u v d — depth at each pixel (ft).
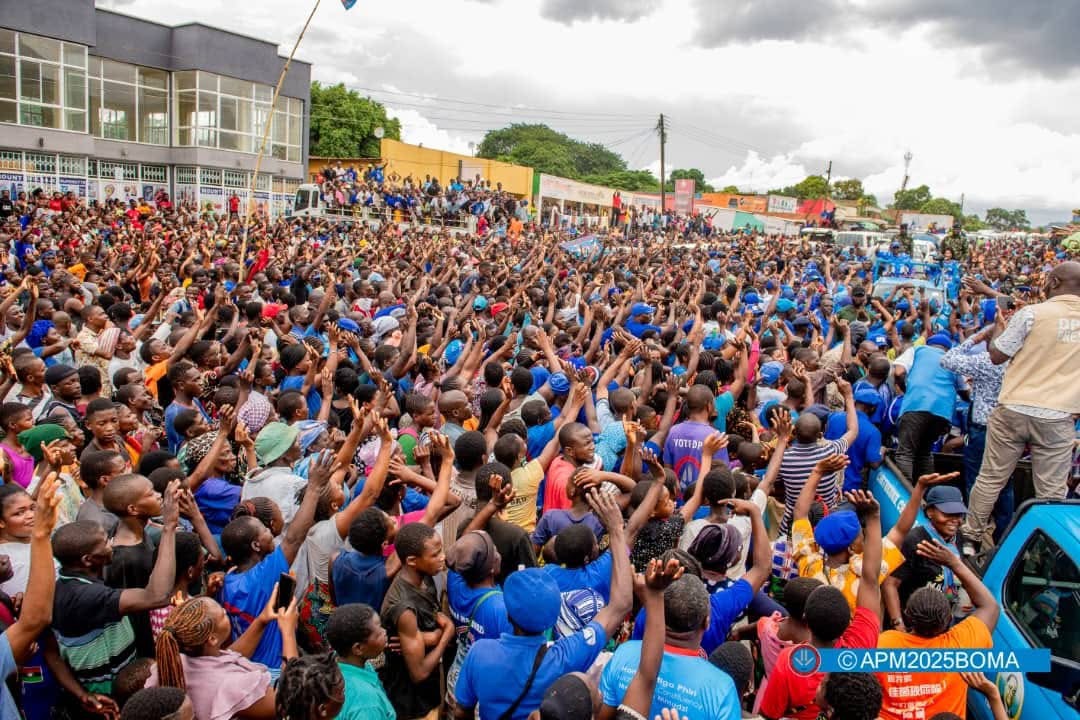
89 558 13.46
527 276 56.08
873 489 23.49
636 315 38.75
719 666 13.07
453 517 16.94
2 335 29.86
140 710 10.07
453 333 35.32
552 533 17.44
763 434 25.43
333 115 215.10
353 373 26.50
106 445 19.38
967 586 14.08
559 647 12.23
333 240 78.48
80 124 118.32
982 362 23.84
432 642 14.47
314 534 15.69
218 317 34.60
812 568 16.75
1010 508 23.03
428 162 175.73
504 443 18.81
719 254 104.94
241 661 12.35
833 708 11.26
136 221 86.02
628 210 174.50
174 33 131.44
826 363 33.24
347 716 11.72
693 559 14.30
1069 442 19.11
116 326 31.04
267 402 23.21
